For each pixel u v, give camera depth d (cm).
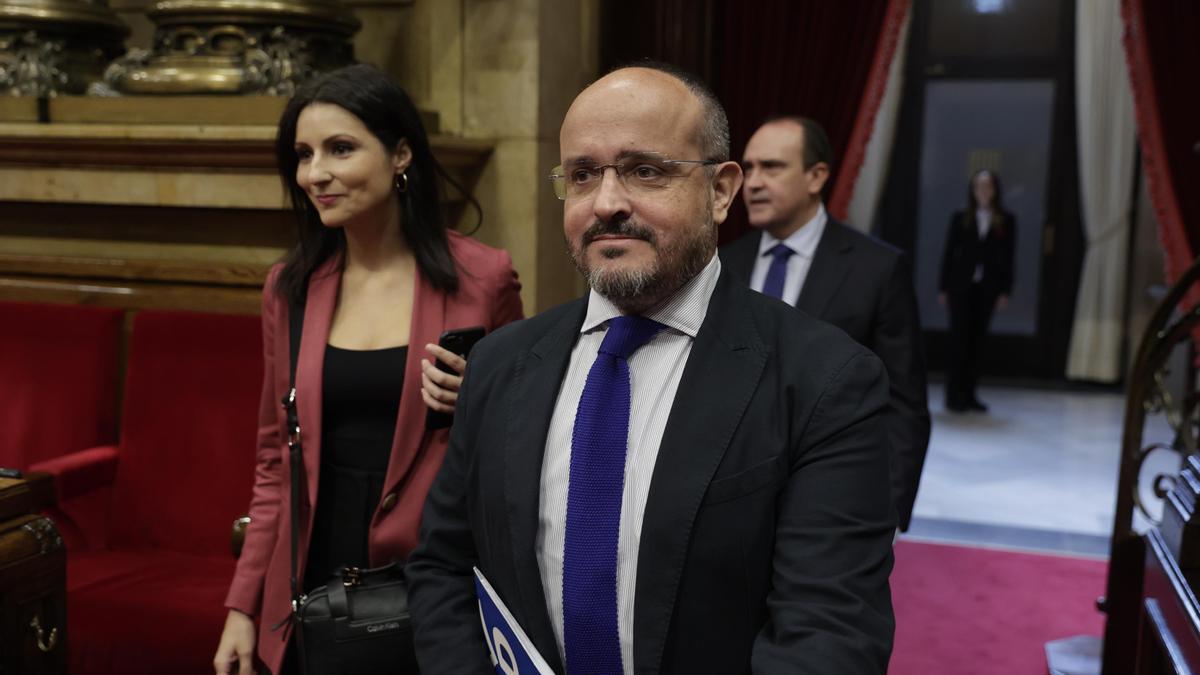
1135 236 924
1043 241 964
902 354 301
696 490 135
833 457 135
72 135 340
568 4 407
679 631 135
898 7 445
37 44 373
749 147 321
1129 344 942
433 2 384
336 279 231
